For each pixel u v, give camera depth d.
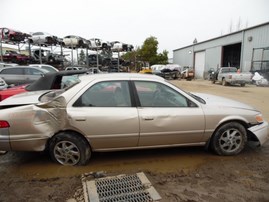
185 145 3.74
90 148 3.47
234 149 3.87
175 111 3.55
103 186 2.89
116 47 25.92
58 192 2.79
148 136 3.49
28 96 3.80
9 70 12.23
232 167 3.44
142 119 3.41
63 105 3.23
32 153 3.99
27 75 12.24
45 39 23.38
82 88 3.40
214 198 2.63
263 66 21.72
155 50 41.56
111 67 26.69
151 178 3.11
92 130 3.30
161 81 3.68
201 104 3.72
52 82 5.36
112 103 3.44
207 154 3.95
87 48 24.61
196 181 3.03
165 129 3.52
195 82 24.75
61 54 26.41
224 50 28.66
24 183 3.01
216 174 3.22
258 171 3.31
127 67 31.09
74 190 2.83
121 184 2.94
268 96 12.13
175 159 3.75
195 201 2.57
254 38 22.89
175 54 44.91
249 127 3.87
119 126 3.36
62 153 3.45
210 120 3.67
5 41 24.02
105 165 3.53
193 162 3.63
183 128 3.58
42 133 3.21
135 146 3.54
